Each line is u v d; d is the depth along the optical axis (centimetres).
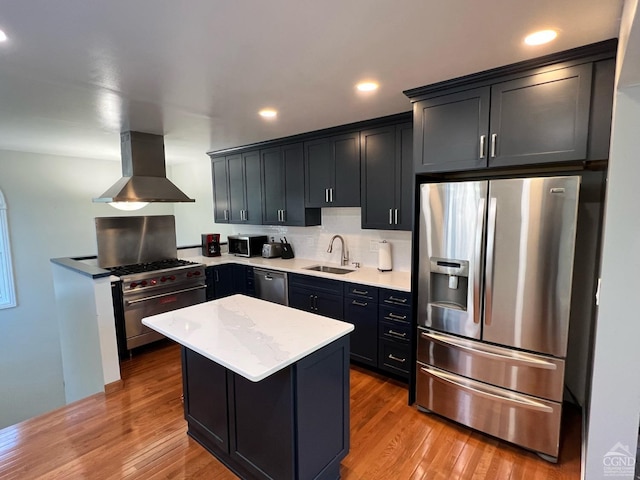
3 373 446
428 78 216
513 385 210
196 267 405
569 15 145
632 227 151
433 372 242
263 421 178
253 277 420
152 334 371
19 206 454
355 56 184
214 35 160
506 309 209
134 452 216
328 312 342
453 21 150
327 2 134
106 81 214
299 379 163
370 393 282
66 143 402
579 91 180
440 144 230
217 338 178
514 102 200
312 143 374
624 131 150
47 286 480
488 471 197
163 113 285
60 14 139
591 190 232
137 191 337
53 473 198
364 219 337
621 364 158
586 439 190
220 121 316
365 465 203
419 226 245
